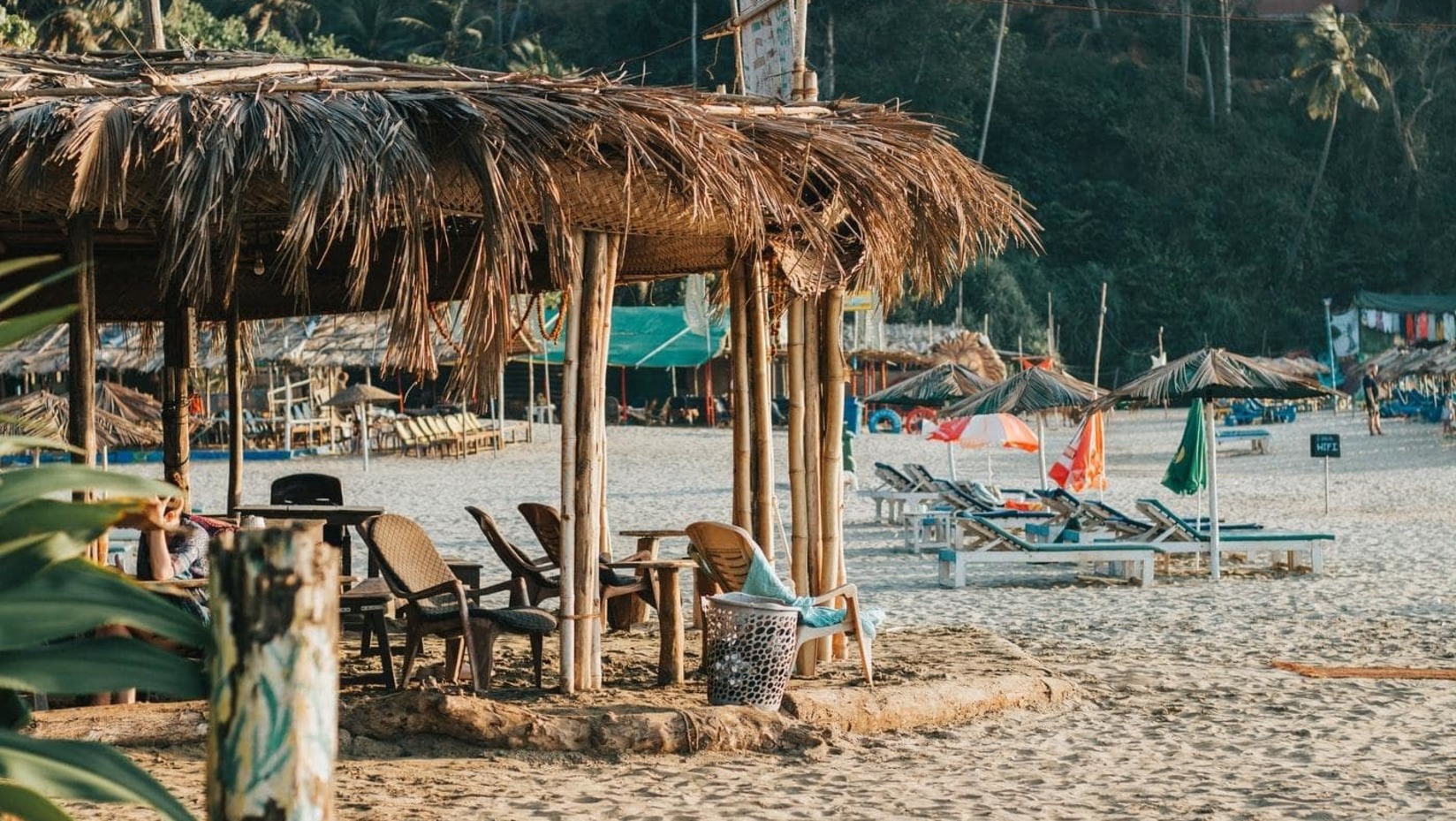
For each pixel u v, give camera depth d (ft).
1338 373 225.76
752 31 30.53
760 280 27.68
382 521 25.52
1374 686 29.37
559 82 23.16
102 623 7.34
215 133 20.86
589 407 25.31
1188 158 279.08
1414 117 287.48
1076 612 40.65
